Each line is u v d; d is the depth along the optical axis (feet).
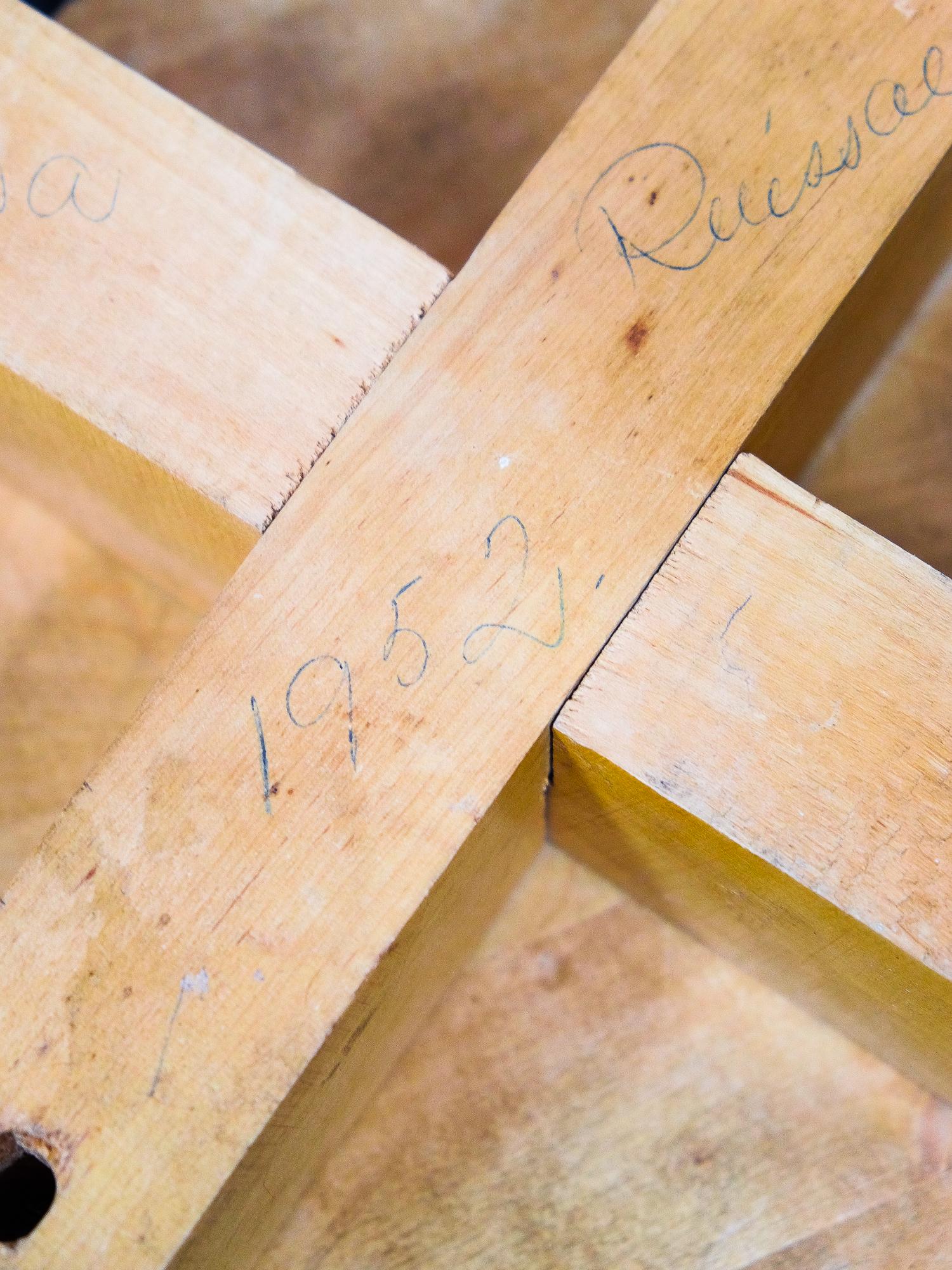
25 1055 0.63
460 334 0.69
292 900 0.64
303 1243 0.78
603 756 0.64
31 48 0.72
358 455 0.68
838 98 0.71
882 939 0.63
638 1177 0.79
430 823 0.65
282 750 0.65
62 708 0.89
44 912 0.64
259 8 0.96
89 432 0.70
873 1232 0.78
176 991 0.63
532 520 0.67
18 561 0.91
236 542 0.72
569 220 0.70
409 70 0.95
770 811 0.64
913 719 0.64
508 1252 0.78
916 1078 0.79
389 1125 0.80
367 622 0.66
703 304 0.69
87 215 0.71
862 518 0.85
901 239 0.73
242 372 0.69
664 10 0.72
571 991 0.82
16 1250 0.61
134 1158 0.62
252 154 0.71
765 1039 0.81
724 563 0.66
